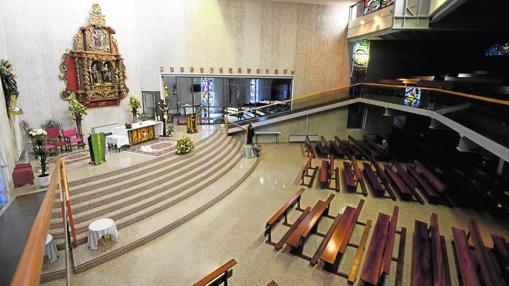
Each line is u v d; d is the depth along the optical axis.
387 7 11.21
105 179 7.04
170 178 8.03
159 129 11.88
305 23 14.80
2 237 4.95
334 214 7.42
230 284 4.90
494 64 12.70
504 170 9.04
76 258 5.21
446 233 6.64
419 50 14.70
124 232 6.11
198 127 13.78
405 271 5.24
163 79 14.16
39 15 9.35
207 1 13.63
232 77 14.87
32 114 9.56
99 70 11.27
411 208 7.84
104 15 11.14
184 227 6.64
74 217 5.95
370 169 9.97
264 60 14.88
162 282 4.92
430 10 9.84
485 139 5.54
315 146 14.46
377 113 15.52
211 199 7.80
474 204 8.04
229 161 10.83
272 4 14.28
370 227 6.55
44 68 9.66
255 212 7.45
